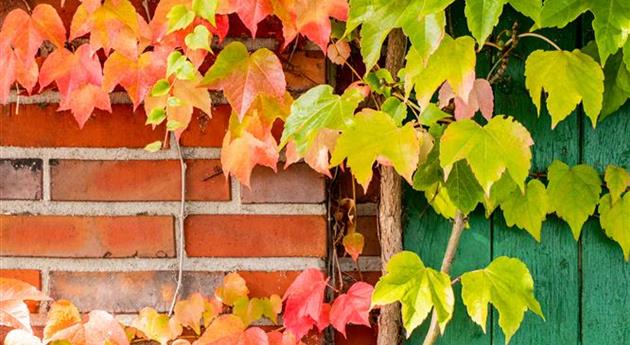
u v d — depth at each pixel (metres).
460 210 1.78
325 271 1.82
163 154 1.81
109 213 1.81
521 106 1.87
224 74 1.71
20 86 1.80
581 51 1.81
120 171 1.81
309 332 1.82
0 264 1.81
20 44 1.74
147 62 1.75
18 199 1.81
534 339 1.89
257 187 1.81
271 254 1.81
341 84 1.84
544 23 1.65
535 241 1.88
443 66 1.67
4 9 1.79
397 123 1.74
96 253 1.81
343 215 1.85
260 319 1.83
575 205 1.84
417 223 1.88
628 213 1.84
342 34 1.78
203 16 1.70
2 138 1.80
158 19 1.72
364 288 1.78
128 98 1.81
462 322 1.89
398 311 1.83
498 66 1.85
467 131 1.67
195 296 1.80
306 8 1.71
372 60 1.65
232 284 1.80
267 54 1.72
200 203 1.81
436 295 1.70
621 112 1.87
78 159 1.81
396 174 1.80
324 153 1.73
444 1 1.60
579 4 1.64
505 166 1.65
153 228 1.81
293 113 1.69
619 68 1.81
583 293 1.89
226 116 1.81
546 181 1.87
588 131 1.87
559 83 1.73
